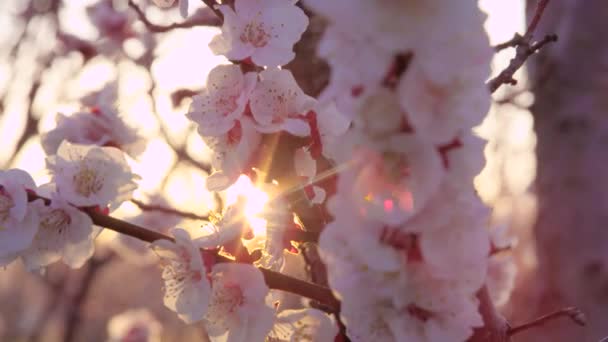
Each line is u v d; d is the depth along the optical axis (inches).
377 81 14.5
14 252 18.0
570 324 36.4
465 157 14.9
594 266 36.1
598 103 36.5
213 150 18.4
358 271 15.4
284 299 19.5
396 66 14.5
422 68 14.3
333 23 14.5
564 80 37.3
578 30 37.0
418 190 14.6
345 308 15.5
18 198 18.0
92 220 18.0
